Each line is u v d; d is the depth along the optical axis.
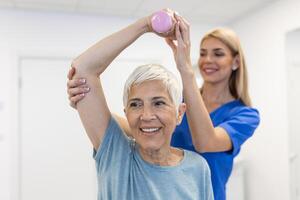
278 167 2.44
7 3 2.44
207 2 2.47
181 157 0.80
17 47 2.57
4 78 2.55
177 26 0.71
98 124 0.71
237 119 0.98
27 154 2.59
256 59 2.70
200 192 0.77
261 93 2.64
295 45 2.24
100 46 0.69
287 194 2.35
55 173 2.65
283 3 2.36
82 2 2.44
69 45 2.71
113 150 0.71
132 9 2.63
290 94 2.31
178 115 0.75
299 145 2.24
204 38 1.12
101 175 0.71
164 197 0.70
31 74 2.61
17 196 2.55
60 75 2.68
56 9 2.61
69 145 2.69
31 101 2.61
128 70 2.84
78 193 2.71
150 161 0.74
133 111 0.70
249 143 2.79
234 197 2.62
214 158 0.90
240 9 2.66
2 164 2.54
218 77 1.07
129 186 0.70
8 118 2.56
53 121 2.65
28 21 2.60
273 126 2.49
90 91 0.70
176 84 0.72
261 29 2.62
